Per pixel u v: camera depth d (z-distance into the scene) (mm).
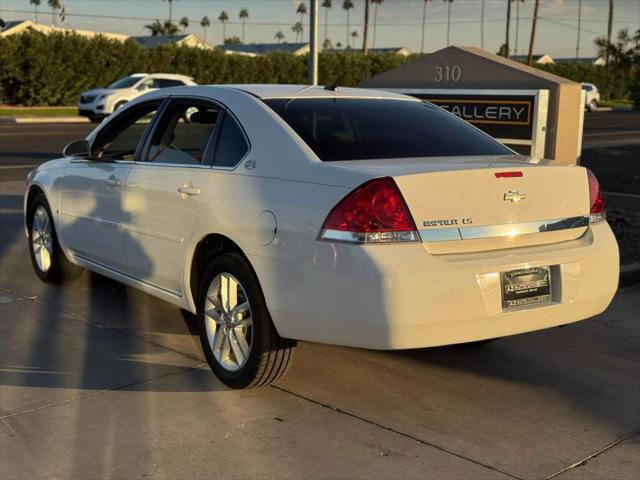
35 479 3508
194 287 4824
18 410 4219
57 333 5473
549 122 8711
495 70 9195
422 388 4648
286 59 50281
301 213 4012
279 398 4449
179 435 3965
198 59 45969
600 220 4523
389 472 3633
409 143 4648
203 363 4957
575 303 4262
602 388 4715
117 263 5578
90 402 4336
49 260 6617
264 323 4238
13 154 17891
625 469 3717
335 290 3857
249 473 3602
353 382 4707
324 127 4531
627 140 22578
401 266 3752
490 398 4527
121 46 42438
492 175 4035
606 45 13375
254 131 4547
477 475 3621
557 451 3887
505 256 4016
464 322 3918
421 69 10109
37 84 39781
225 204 4438
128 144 5594
